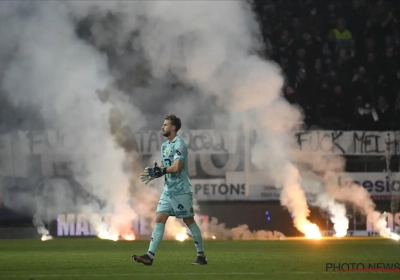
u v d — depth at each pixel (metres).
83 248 13.02
